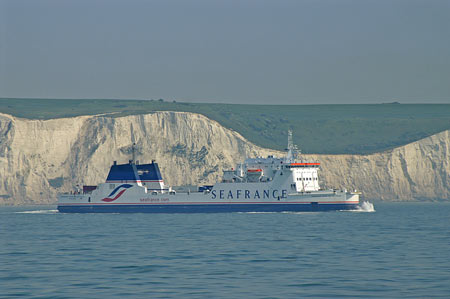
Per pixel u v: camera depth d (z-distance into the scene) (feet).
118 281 578.66
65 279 590.55
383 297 505.25
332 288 541.34
